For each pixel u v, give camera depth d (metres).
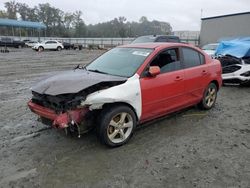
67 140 4.91
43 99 4.57
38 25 67.19
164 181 3.67
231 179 3.73
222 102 7.71
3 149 4.58
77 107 4.25
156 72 4.95
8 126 5.64
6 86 10.18
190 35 57.84
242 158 4.32
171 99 5.47
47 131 5.34
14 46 45.66
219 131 5.43
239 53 10.00
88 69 5.56
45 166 4.04
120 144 4.66
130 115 4.73
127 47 5.89
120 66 5.22
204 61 6.43
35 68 16.58
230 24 36.53
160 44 5.68
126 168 3.99
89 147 4.64
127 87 4.63
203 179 3.72
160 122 5.86
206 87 6.48
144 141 4.90
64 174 3.83
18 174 3.83
